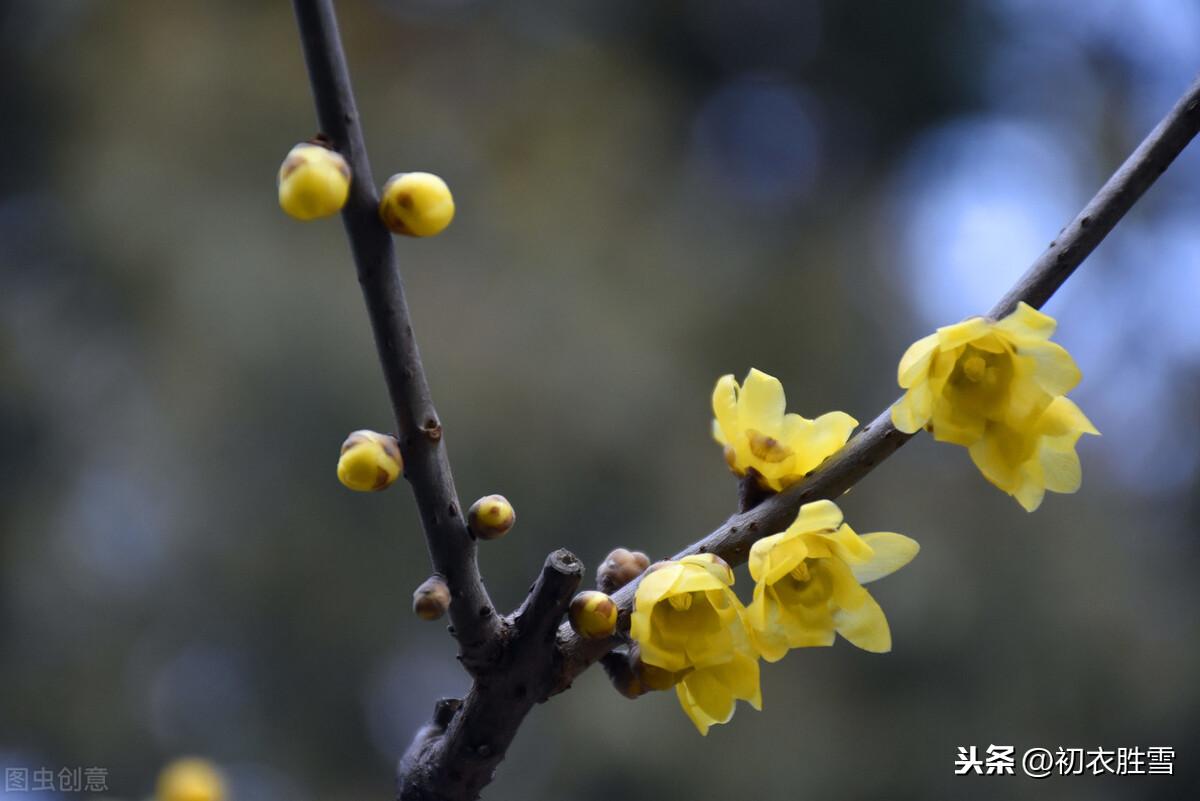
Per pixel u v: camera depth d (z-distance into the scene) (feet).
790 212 44.86
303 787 34.40
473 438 30.91
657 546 31.65
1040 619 31.81
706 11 47.52
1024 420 5.56
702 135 47.32
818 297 39.52
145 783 32.76
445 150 38.29
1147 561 33.45
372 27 41.34
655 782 30.01
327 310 31.30
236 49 37.01
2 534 32.32
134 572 32.81
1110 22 43.93
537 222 37.22
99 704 32.17
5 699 31.76
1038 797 29.94
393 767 35.12
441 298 33.27
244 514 31.07
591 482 31.58
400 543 31.65
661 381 33.91
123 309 32.73
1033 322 5.37
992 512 33.40
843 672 31.76
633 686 5.79
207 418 30.63
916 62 46.55
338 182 4.82
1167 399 34.53
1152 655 31.53
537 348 32.68
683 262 39.19
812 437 5.78
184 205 33.47
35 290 34.32
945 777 30.60
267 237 32.81
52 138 37.11
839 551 5.43
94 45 37.40
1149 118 42.73
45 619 32.17
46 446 32.40
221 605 31.99
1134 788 30.14
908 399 5.56
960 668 31.48
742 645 5.32
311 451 30.86
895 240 44.42
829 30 47.73
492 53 42.60
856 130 48.01
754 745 30.45
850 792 30.53
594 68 43.96
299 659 33.35
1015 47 45.73
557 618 5.57
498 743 5.88
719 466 33.45
